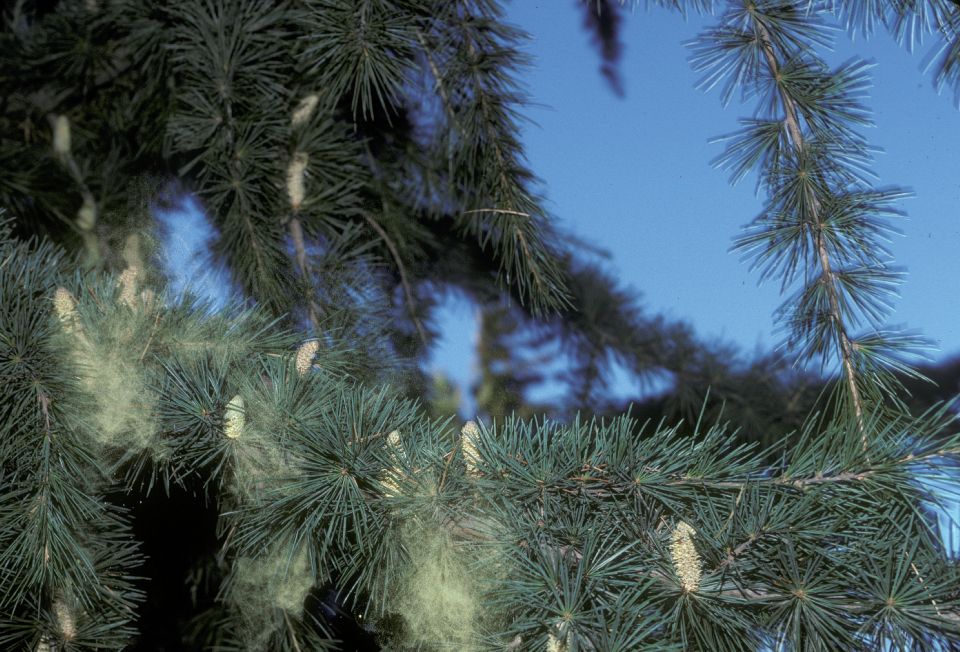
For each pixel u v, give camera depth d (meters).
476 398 2.74
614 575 1.43
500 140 2.20
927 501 1.46
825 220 1.85
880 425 1.71
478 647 1.44
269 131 2.42
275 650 2.05
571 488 1.48
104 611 1.65
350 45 2.17
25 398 1.54
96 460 1.56
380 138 2.95
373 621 1.70
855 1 1.97
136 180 2.64
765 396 3.15
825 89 1.92
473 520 1.48
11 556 1.55
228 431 1.54
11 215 2.58
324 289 2.35
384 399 1.58
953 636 1.38
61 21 2.65
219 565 2.12
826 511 1.46
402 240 2.98
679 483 1.48
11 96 2.73
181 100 2.51
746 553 1.44
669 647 1.38
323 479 1.47
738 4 1.98
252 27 2.44
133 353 1.59
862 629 1.40
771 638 1.42
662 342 3.28
